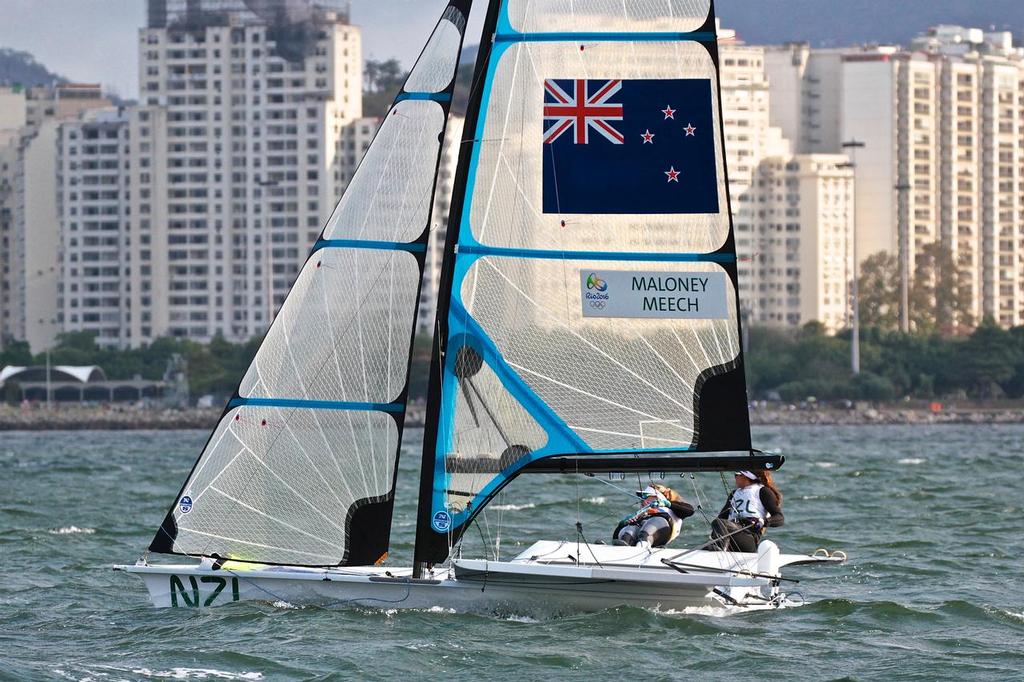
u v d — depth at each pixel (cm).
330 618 7119
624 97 7094
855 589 8656
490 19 7138
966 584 8831
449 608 7212
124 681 6212
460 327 7112
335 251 7375
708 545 7338
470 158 7125
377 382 7331
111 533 11719
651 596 7269
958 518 12694
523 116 7100
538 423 7106
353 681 6178
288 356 7356
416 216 7344
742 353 7069
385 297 7356
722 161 7088
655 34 7088
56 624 7456
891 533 11450
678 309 7075
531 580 7112
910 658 6669
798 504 14212
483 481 7125
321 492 7319
